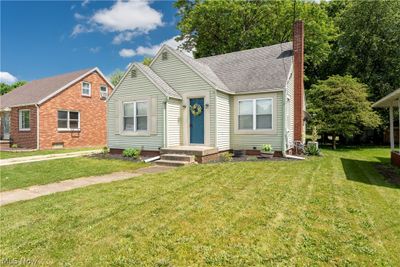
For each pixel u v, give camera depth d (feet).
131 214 14.88
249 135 39.17
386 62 77.77
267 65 42.55
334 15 93.71
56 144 61.67
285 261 10.07
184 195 18.54
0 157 44.14
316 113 61.21
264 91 37.17
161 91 37.58
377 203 16.98
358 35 77.46
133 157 38.55
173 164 32.71
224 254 10.53
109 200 17.56
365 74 79.46
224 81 42.68
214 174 25.76
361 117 56.85
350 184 21.88
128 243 11.48
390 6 74.28
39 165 33.45
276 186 20.90
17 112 62.59
